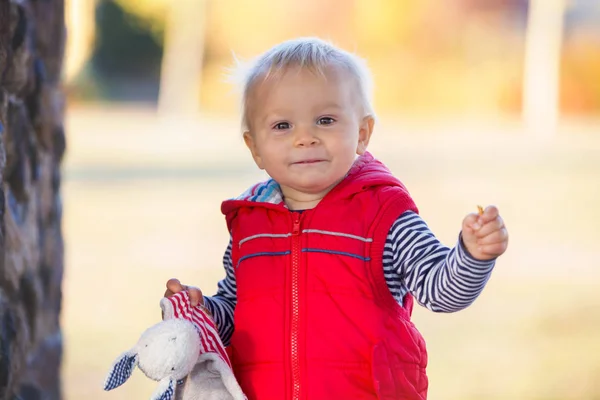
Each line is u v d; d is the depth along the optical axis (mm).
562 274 11234
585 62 41281
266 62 3045
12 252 3617
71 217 15602
